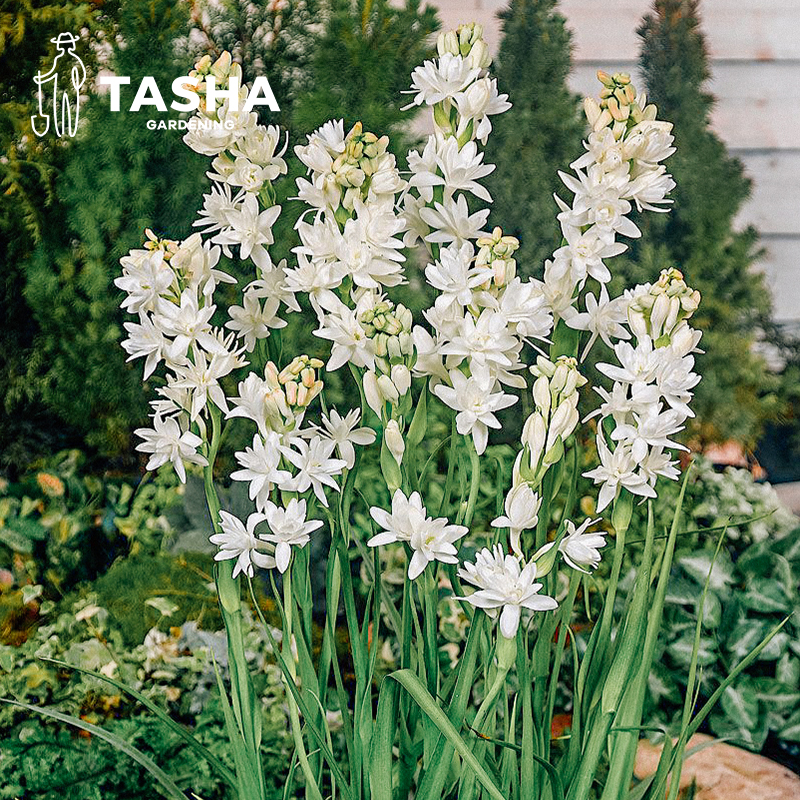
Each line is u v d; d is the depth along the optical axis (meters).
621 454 0.87
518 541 0.82
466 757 0.79
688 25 3.14
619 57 3.84
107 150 2.53
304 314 2.46
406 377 0.88
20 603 2.12
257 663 1.75
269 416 0.89
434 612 0.94
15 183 2.58
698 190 3.01
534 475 0.81
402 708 0.97
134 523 2.48
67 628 1.90
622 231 0.92
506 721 0.93
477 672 1.02
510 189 2.80
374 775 0.91
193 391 0.97
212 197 1.04
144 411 2.69
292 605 0.94
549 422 0.82
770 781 1.61
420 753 0.98
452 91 0.93
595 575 2.04
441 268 0.85
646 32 3.19
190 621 1.87
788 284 3.91
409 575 0.84
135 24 2.57
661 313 0.87
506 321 0.84
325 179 0.93
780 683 1.86
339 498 0.94
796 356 3.32
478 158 0.93
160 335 0.93
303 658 0.95
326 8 2.69
